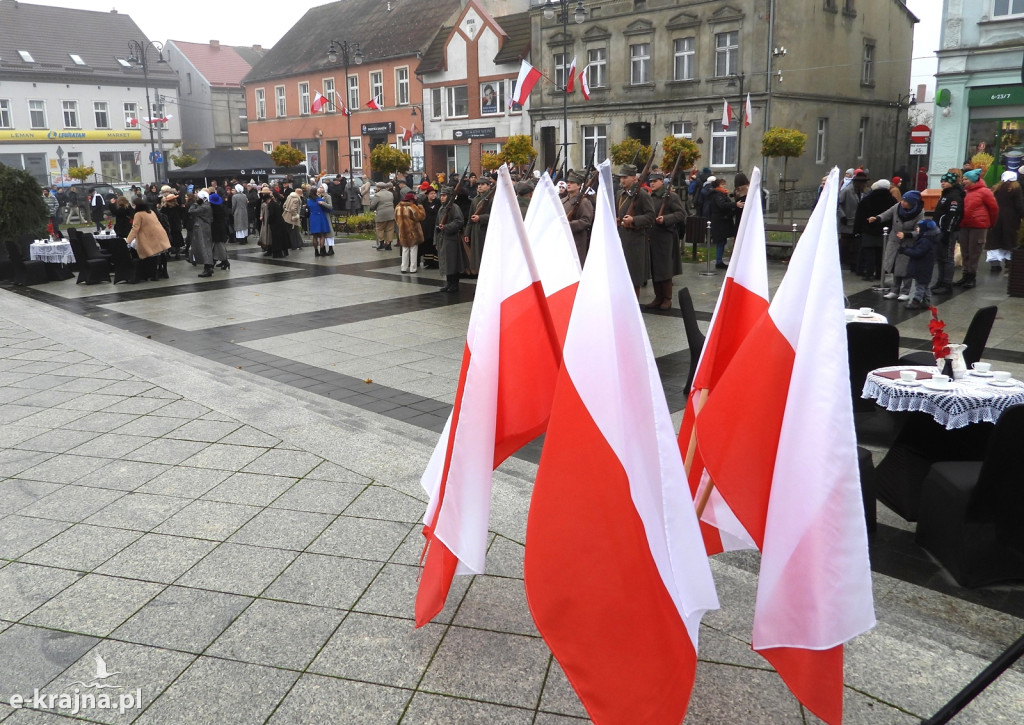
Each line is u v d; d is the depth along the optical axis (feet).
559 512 8.04
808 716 8.97
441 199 51.01
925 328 29.99
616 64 105.81
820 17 98.22
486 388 9.38
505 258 9.59
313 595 11.43
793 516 8.05
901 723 8.77
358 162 152.87
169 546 12.90
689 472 10.03
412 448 17.22
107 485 15.40
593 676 7.98
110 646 10.24
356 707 9.09
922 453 15.44
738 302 10.02
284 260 55.88
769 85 92.32
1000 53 58.08
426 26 140.67
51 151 165.99
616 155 80.18
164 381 22.99
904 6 117.19
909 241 33.50
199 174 93.91
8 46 162.50
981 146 57.77
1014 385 14.78
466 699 9.23
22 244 47.37
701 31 96.84
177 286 44.57
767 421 8.51
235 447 17.39
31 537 13.26
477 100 126.31
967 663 9.80
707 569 8.36
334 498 14.70
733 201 46.06
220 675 9.65
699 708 9.11
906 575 13.01
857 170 43.39
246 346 29.45
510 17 128.16
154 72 180.65
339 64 149.38
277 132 167.53
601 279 7.97
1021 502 12.12
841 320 7.91
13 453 17.21
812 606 8.01
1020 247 35.53
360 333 31.40
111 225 54.60
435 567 10.09
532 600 8.16
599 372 7.94
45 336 29.76
